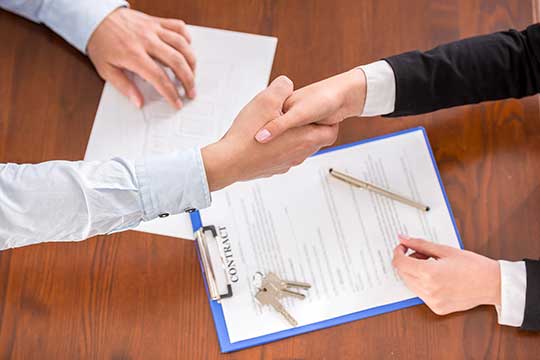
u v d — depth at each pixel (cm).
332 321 94
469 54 96
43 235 89
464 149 100
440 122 102
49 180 86
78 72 103
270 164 92
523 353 93
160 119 102
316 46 104
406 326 94
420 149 100
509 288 91
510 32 99
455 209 98
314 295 95
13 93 101
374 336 93
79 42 103
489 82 97
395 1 105
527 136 100
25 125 100
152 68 101
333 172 99
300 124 90
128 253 96
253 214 98
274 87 91
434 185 99
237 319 94
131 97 102
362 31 104
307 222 98
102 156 100
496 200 98
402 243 95
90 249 96
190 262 96
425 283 91
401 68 95
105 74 102
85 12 102
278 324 94
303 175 100
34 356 93
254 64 104
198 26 105
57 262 96
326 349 93
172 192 87
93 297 94
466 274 92
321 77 103
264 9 105
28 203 86
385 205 98
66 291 95
